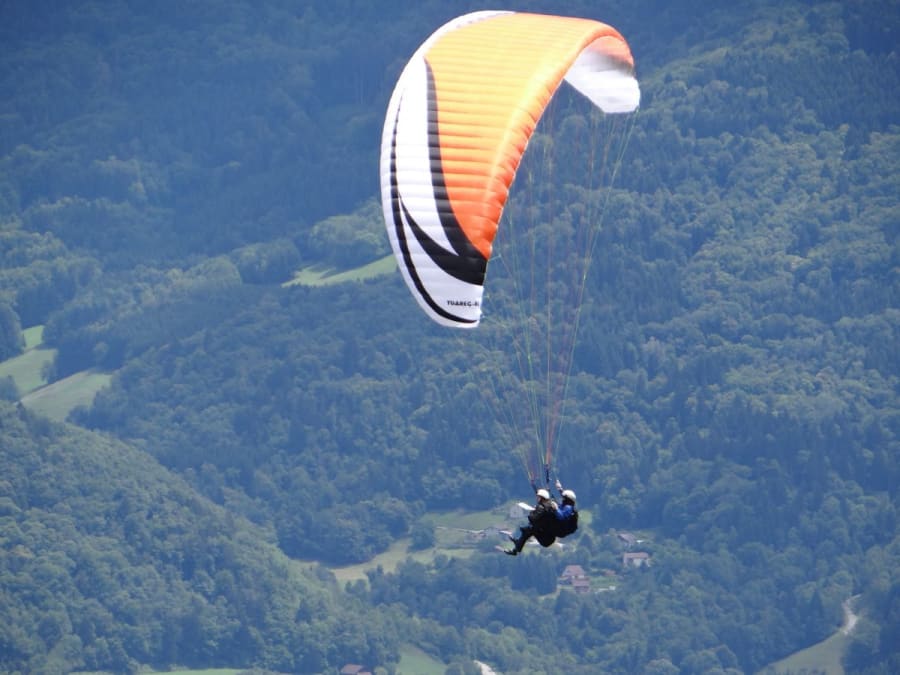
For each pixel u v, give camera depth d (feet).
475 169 314.35
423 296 314.55
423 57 331.77
